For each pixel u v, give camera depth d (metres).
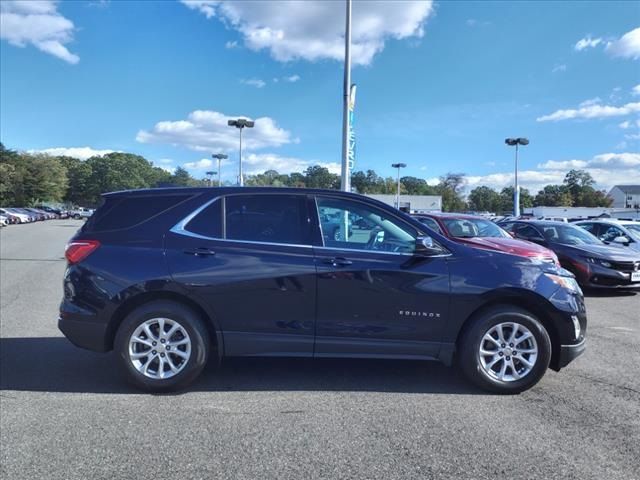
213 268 4.30
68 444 3.39
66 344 5.85
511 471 3.10
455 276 4.37
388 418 3.87
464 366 4.42
